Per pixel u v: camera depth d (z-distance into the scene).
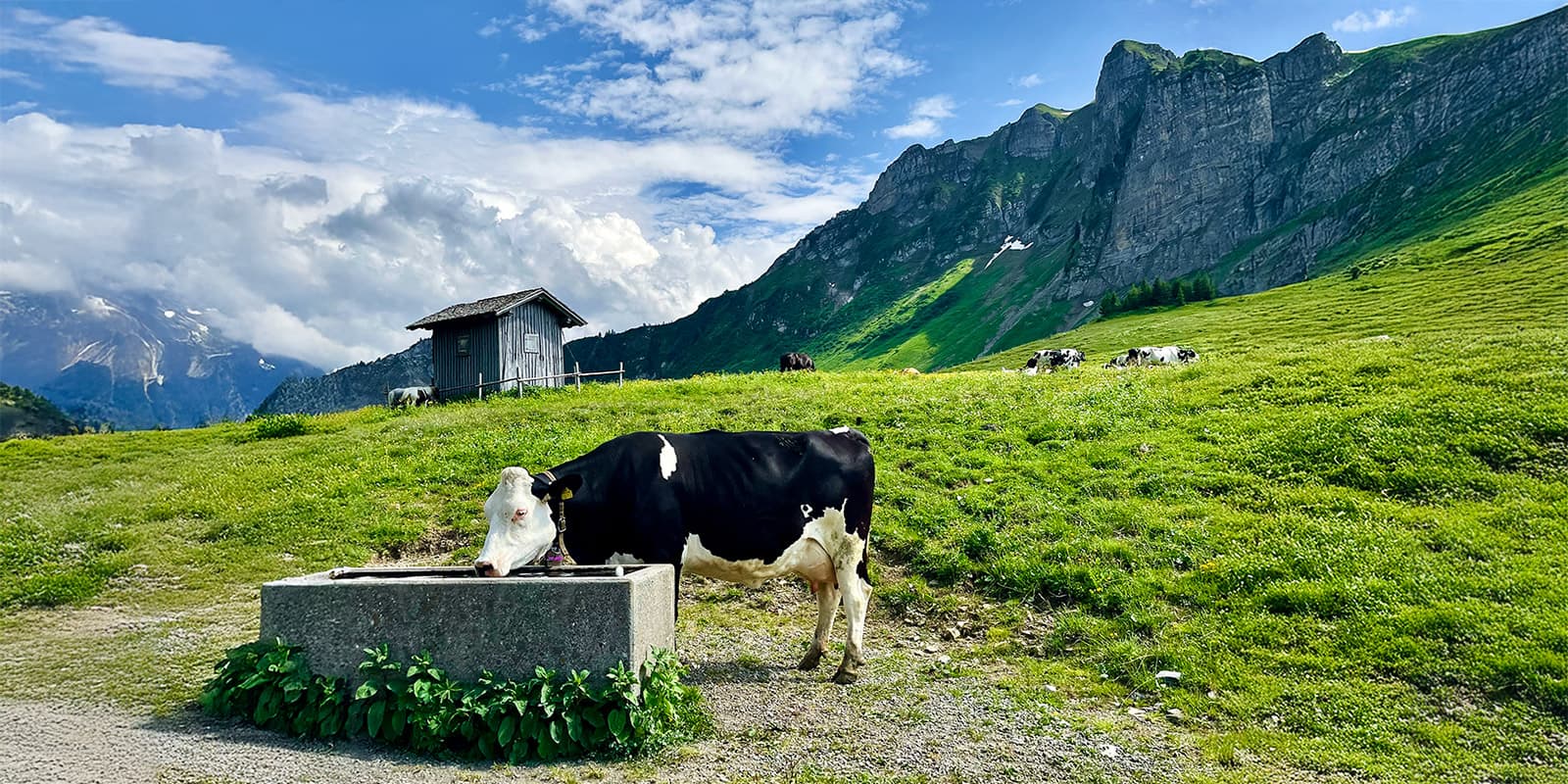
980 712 7.85
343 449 20.44
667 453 8.31
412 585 6.73
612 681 6.46
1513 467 13.23
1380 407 16.12
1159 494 13.77
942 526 13.11
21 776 5.46
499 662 6.63
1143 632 9.71
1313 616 9.52
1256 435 15.94
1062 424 18.25
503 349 36.34
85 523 15.21
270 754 6.02
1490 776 6.56
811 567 8.86
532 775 5.97
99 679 7.98
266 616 6.87
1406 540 11.15
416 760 6.12
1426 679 8.11
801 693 8.30
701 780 6.12
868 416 20.16
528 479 7.69
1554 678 7.75
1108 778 6.52
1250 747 7.12
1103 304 116.88
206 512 15.67
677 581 8.24
